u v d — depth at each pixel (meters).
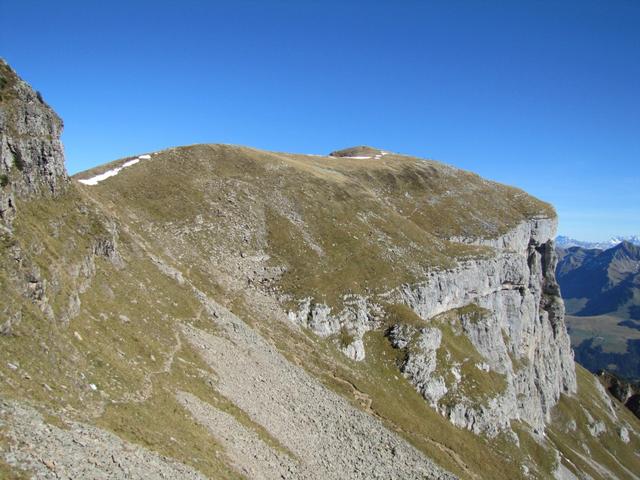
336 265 93.31
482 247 127.69
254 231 92.25
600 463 138.50
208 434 34.22
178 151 109.75
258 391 49.12
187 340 48.25
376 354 83.62
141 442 27.16
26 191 40.78
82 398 27.38
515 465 82.94
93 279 43.34
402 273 99.00
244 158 116.06
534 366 143.88
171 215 85.62
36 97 45.12
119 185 88.12
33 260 34.03
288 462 39.41
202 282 70.00
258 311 72.56
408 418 72.06
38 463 19.53
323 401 57.69
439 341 92.06
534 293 155.62
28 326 28.11
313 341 76.00
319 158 156.88
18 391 23.41
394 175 156.00
